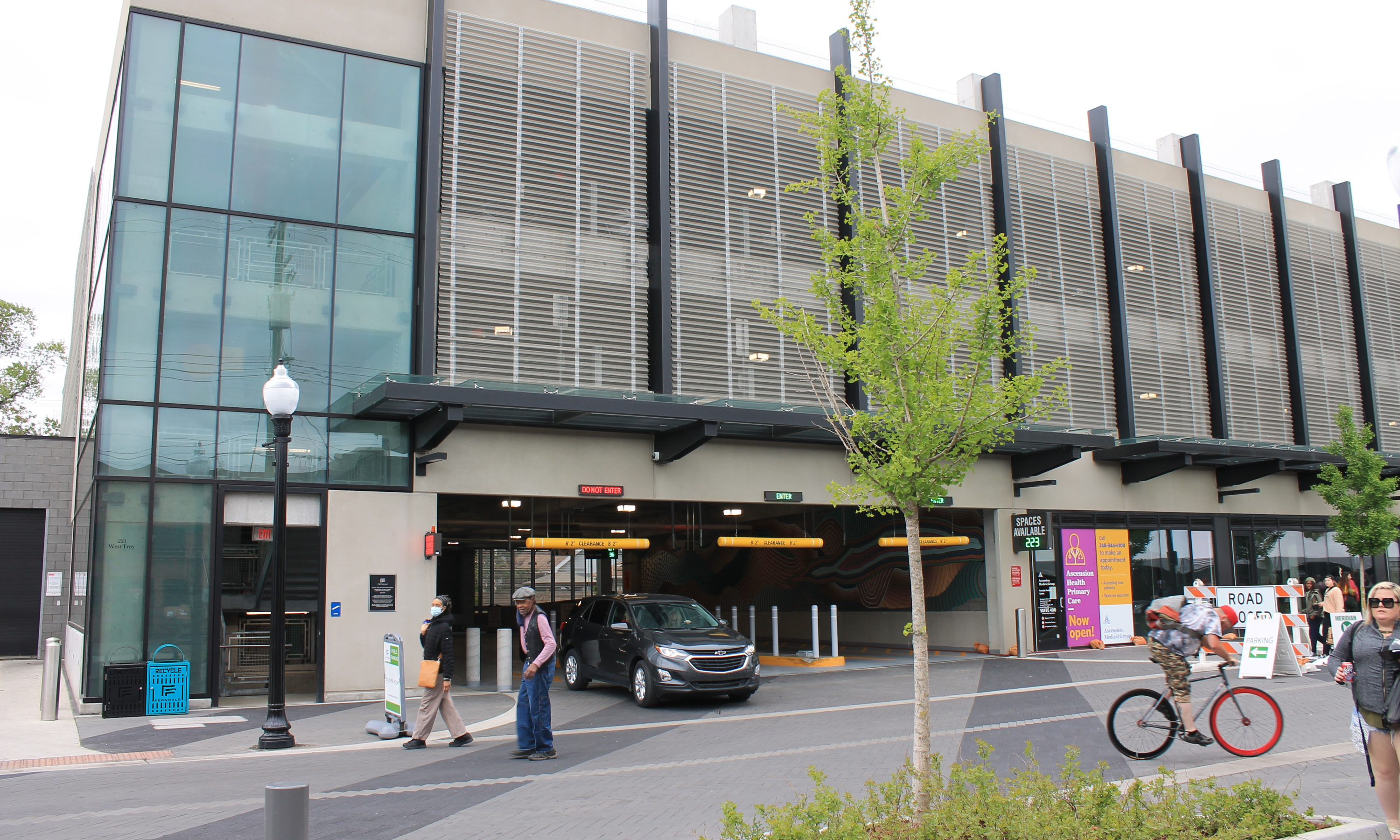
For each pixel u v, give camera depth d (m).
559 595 34.62
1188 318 24.98
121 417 14.20
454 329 16.42
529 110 17.61
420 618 15.66
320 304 15.63
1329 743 10.00
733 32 20.66
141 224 14.64
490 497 23.34
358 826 7.30
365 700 15.04
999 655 21.16
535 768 9.59
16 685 18.61
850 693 15.54
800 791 8.31
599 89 18.27
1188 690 9.34
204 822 7.46
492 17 17.56
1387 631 6.12
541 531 29.06
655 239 18.23
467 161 16.95
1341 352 27.89
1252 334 26.14
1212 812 5.76
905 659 21.55
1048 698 14.17
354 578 15.30
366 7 16.66
